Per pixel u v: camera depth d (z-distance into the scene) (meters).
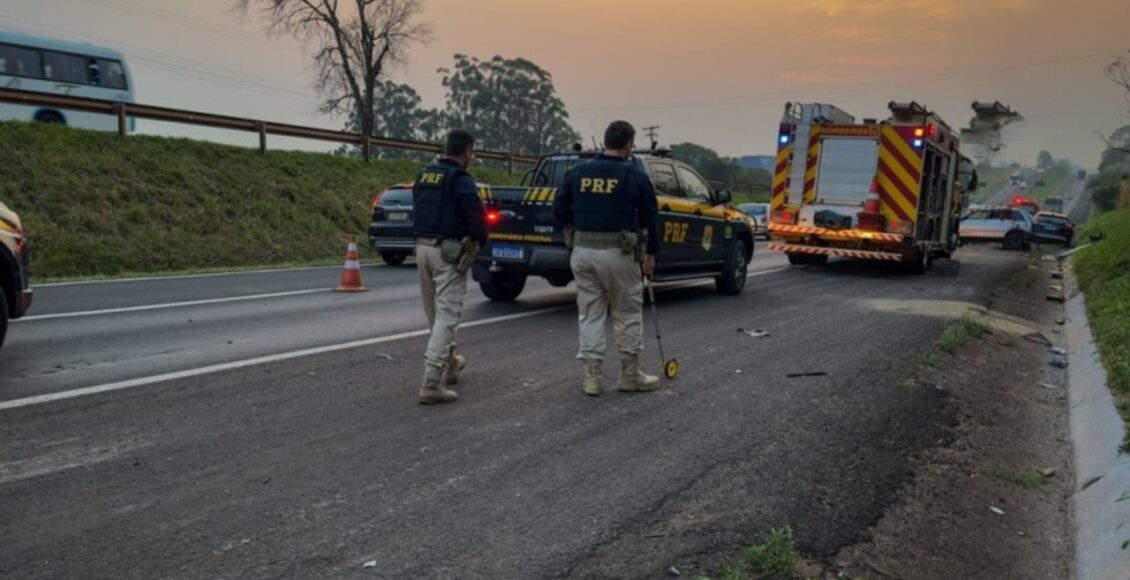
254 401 5.49
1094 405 6.16
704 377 6.54
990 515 4.21
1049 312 12.89
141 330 8.06
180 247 16.22
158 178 18.09
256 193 19.83
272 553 3.33
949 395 6.38
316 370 6.43
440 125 65.75
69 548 3.32
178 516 3.65
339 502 3.85
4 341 6.64
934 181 16.30
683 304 10.97
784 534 3.59
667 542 3.53
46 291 11.09
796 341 8.25
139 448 4.51
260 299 10.62
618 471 4.36
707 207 11.32
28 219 14.66
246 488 3.99
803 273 16.28
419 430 4.96
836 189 15.74
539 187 9.56
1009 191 102.31
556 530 3.62
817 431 5.18
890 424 5.44
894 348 8.02
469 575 3.20
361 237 20.77
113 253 14.95
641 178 5.74
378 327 8.45
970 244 32.22
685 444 4.84
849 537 3.69
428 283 5.87
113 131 19.00
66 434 4.71
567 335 8.21
